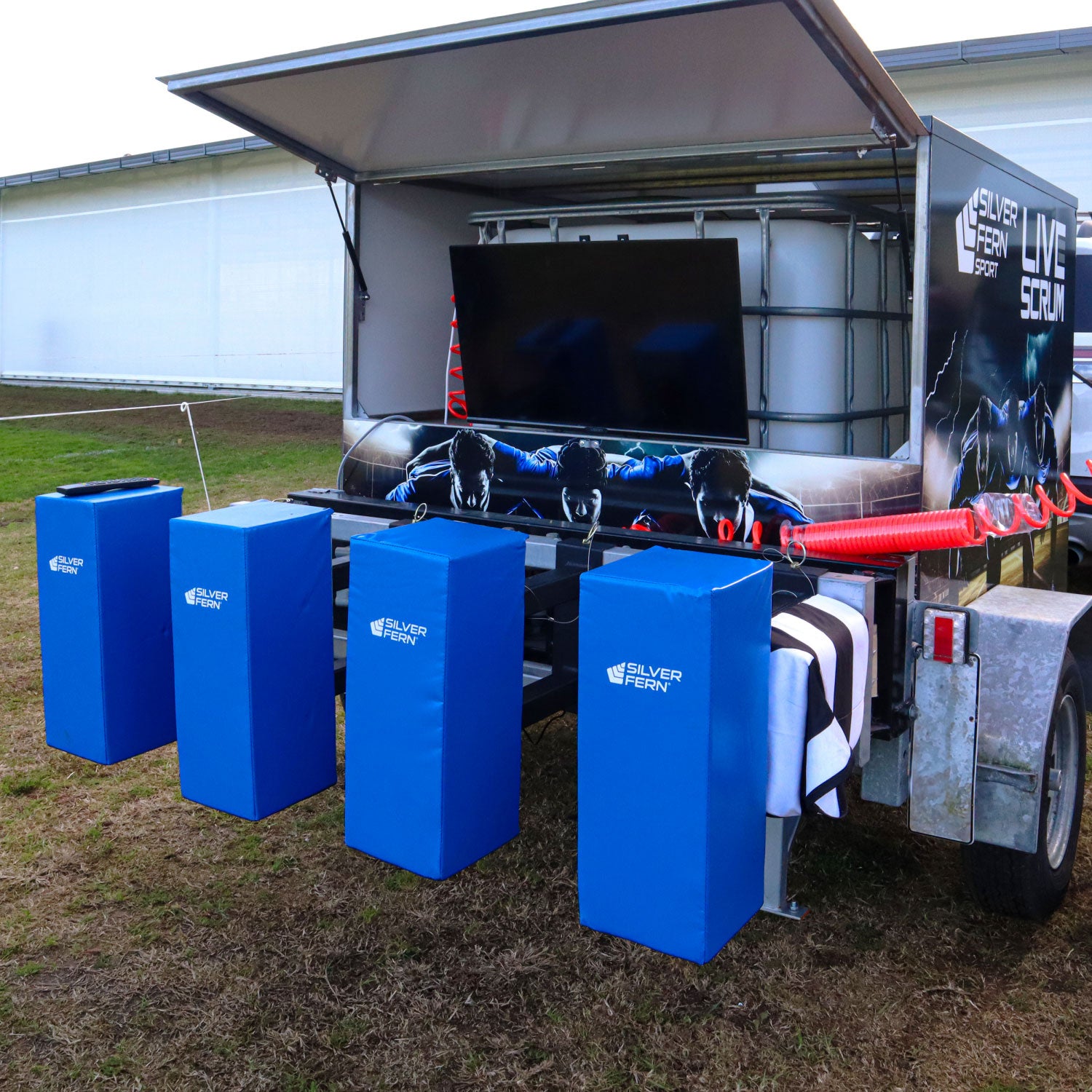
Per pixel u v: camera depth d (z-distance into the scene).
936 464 2.90
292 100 3.23
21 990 2.62
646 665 2.31
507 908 3.00
